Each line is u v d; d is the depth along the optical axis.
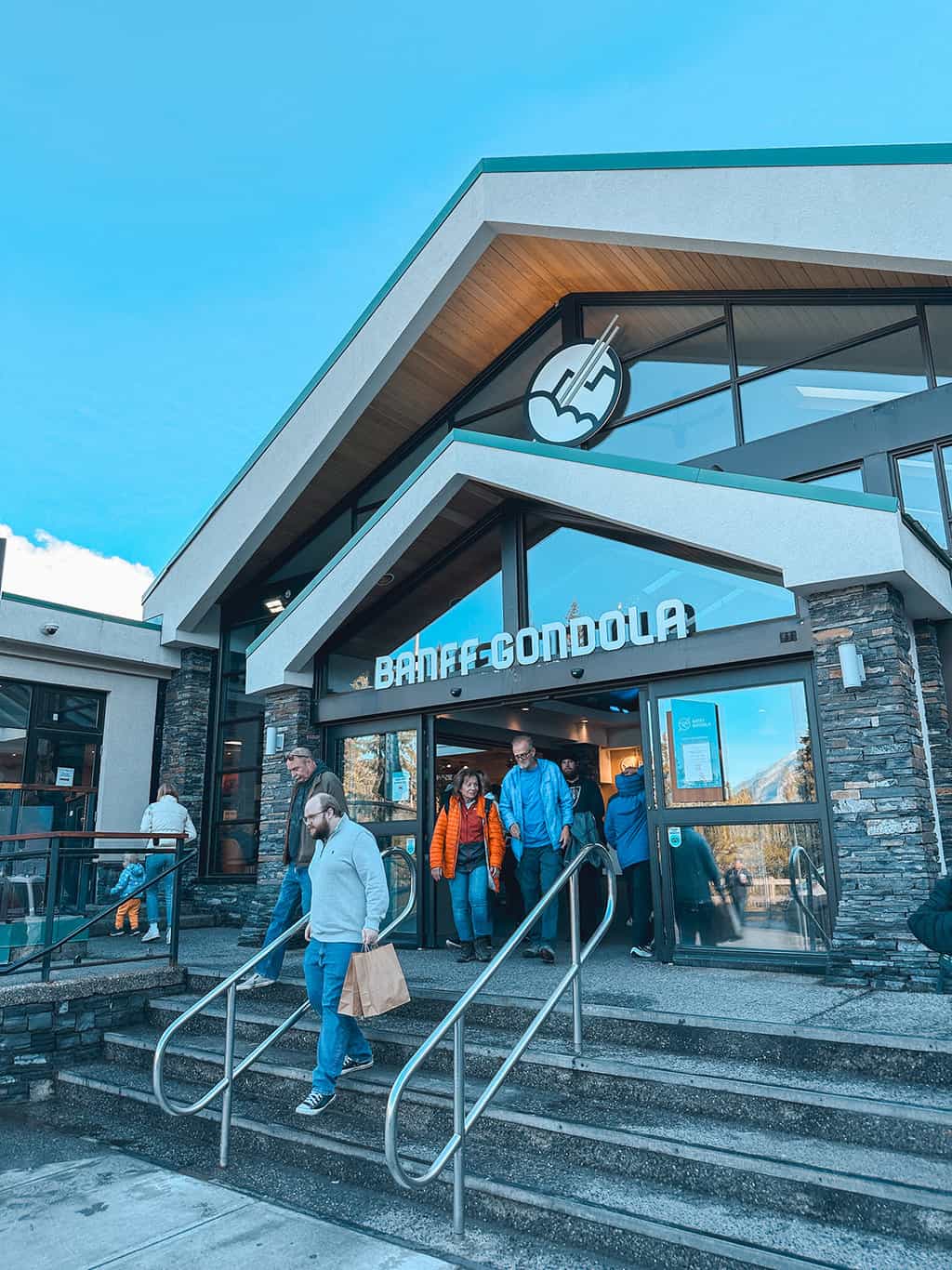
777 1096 4.13
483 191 9.49
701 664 7.03
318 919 5.10
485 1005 5.62
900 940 5.71
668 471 7.21
